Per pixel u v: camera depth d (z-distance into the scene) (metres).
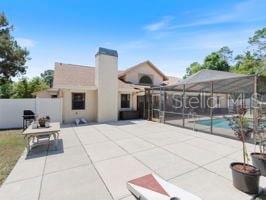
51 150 7.27
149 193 3.04
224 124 14.23
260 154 5.27
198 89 16.08
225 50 39.16
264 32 28.58
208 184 4.33
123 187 4.24
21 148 7.57
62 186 4.33
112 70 15.93
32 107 13.52
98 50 15.36
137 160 6.03
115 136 9.74
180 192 3.10
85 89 15.16
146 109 17.27
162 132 10.78
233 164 4.50
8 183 4.52
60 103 14.34
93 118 15.96
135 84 20.73
